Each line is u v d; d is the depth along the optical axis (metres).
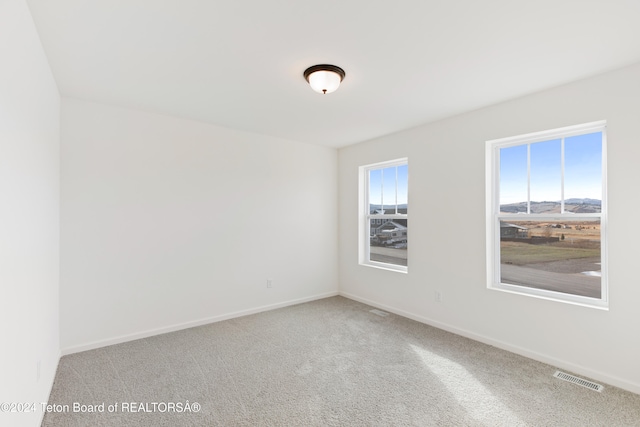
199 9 1.63
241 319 3.80
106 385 2.31
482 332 3.12
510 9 1.63
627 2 1.57
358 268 4.61
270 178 4.21
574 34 1.86
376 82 2.53
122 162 3.10
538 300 2.71
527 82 2.53
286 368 2.59
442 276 3.48
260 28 1.81
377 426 1.89
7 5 1.33
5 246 1.32
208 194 3.66
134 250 3.16
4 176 1.31
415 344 3.06
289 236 4.40
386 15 1.68
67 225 2.80
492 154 3.15
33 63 1.75
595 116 2.39
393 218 4.25
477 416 1.97
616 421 1.92
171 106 3.09
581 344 2.47
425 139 3.67
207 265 3.65
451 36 1.89
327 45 1.99
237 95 2.80
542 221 2.86
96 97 2.83
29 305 1.70
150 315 3.26
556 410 2.03
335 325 3.59
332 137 4.28
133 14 1.67
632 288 2.23
